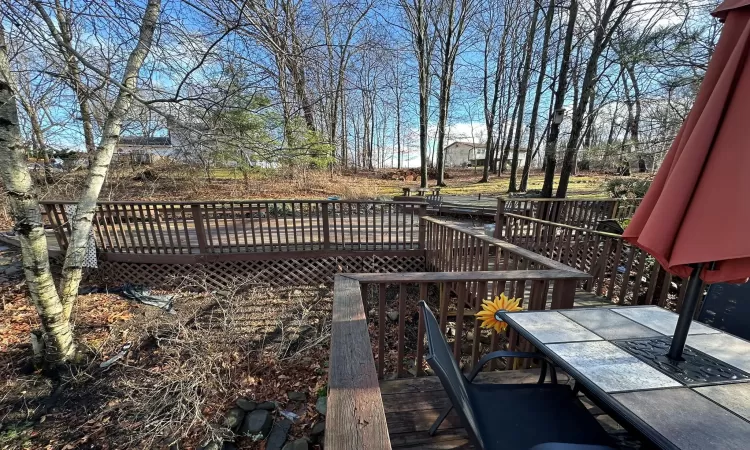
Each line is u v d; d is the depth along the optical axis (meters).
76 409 3.33
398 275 2.19
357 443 0.91
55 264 5.72
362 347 1.42
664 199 1.16
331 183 14.17
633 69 6.74
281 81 4.50
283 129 5.13
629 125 7.88
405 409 1.93
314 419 3.09
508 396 1.60
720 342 1.52
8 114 3.33
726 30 1.17
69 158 7.28
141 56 4.02
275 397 3.39
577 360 1.35
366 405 1.06
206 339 3.83
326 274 6.03
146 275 5.71
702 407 1.08
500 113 21.97
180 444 2.86
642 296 3.97
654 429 0.98
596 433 1.40
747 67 1.05
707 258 1.03
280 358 3.98
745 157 1.01
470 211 10.13
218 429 2.85
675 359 1.36
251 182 12.01
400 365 2.29
